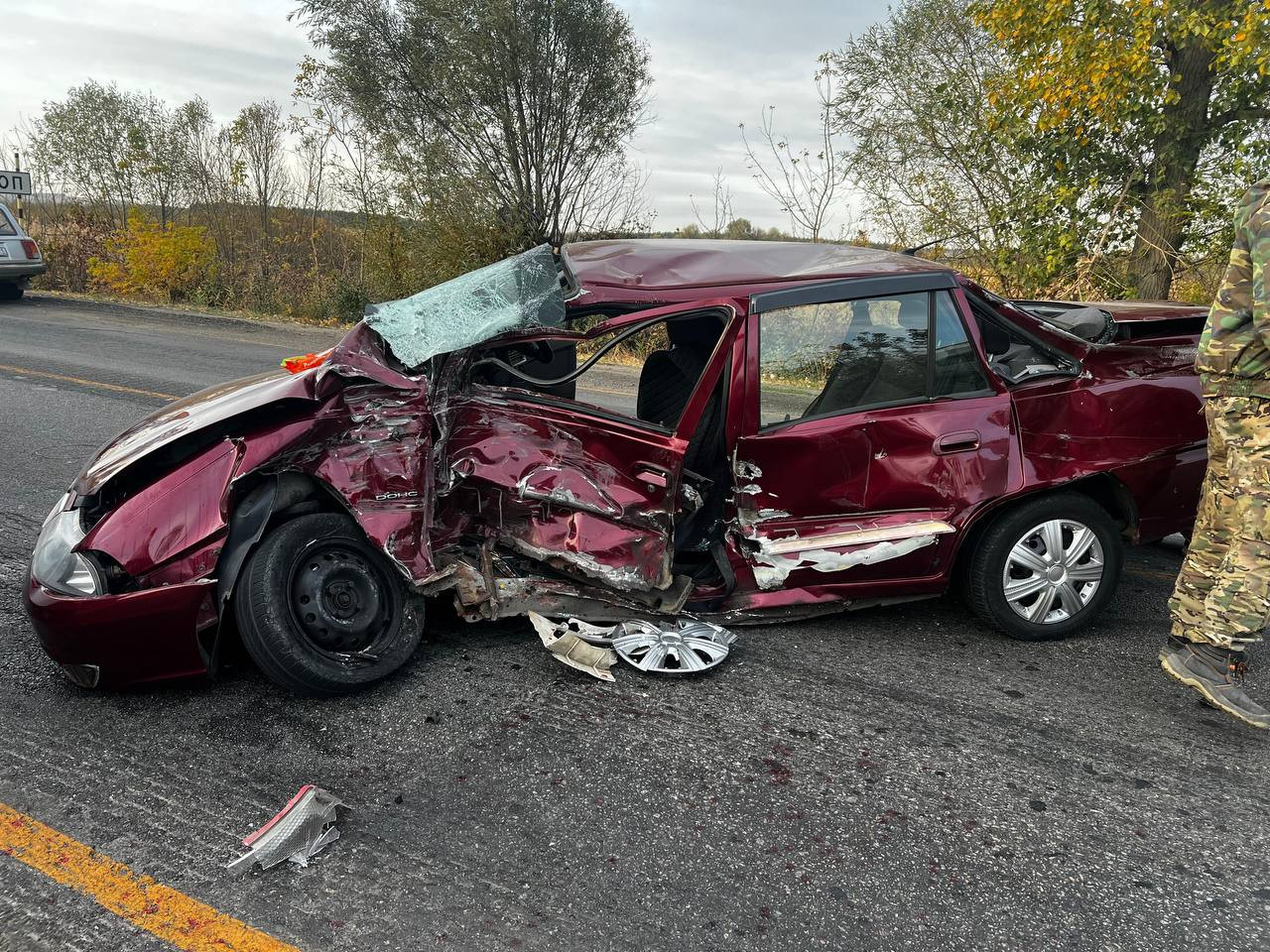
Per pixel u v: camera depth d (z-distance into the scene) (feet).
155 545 9.64
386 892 7.50
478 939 6.99
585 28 42.37
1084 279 33.42
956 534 11.94
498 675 11.27
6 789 8.78
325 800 8.29
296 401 10.27
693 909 7.38
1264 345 9.61
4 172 53.52
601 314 11.87
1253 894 7.66
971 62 35.60
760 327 11.59
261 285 54.80
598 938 7.04
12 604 12.92
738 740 9.95
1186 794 9.09
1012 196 35.19
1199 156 30.73
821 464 11.75
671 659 11.43
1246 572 9.94
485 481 11.33
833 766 9.50
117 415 24.80
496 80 42.42
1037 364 12.44
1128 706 10.84
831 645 12.35
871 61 36.88
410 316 11.04
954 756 9.71
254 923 7.11
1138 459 12.30
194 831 8.21
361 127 47.47
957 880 7.80
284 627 10.04
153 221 58.03
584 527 11.42
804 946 7.01
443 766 9.36
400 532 10.66
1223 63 27.48
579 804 8.76
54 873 7.64
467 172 44.09
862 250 13.37
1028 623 12.35
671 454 11.51
